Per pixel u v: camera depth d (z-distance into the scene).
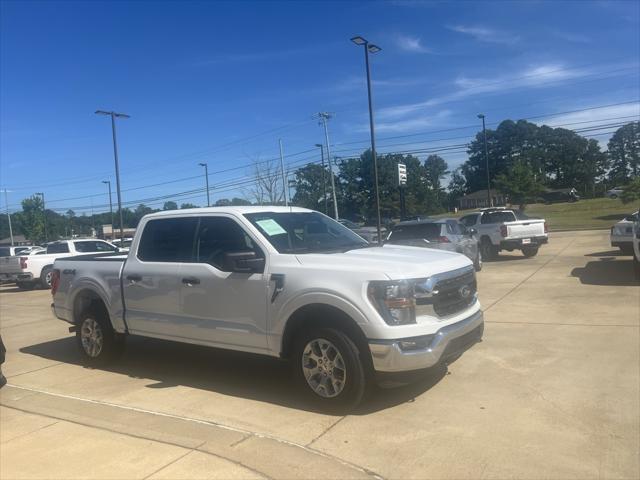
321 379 5.05
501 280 13.46
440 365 5.01
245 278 5.50
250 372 6.45
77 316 7.28
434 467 3.89
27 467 4.00
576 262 16.38
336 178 85.94
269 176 44.50
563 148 122.62
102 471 3.89
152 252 6.48
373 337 4.70
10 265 19.30
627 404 4.96
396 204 84.88
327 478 3.75
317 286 4.99
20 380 6.56
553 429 4.47
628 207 58.06
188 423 4.82
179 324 6.06
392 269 4.84
